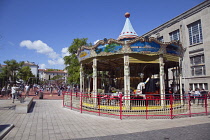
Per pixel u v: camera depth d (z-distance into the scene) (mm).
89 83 14078
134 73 13367
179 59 11461
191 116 9031
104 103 10039
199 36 19656
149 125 6992
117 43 9891
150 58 9977
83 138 5227
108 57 10477
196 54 19641
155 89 11344
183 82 21234
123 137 5320
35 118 8281
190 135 5430
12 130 6043
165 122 7562
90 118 8469
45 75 88938
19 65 32656
